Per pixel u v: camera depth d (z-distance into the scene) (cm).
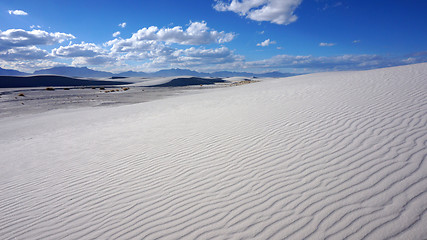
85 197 422
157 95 3241
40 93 3881
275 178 385
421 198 275
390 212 265
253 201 335
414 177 314
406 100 651
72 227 338
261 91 1457
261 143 543
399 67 1377
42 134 1073
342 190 320
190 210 338
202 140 641
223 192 371
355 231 250
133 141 752
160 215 337
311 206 301
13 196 462
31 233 335
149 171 497
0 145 940
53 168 600
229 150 536
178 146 628
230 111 966
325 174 367
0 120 1741
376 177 332
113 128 1011
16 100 2880
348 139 474
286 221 284
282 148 494
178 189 404
